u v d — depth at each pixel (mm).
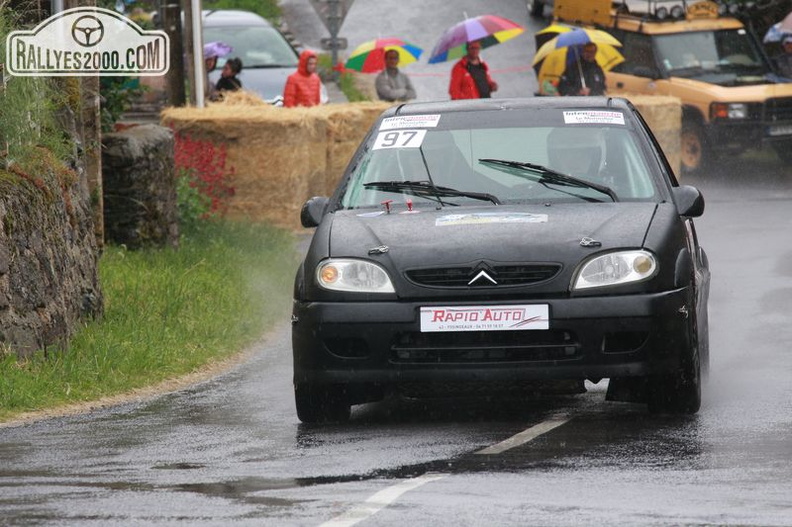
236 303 46219
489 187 30453
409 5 144000
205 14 96562
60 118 43938
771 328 40281
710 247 59719
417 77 123875
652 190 30172
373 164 31562
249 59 91625
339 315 27344
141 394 34031
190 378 36375
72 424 29531
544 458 24031
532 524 19328
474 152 31188
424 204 30375
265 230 65562
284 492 21672
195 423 29250
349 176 31531
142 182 55281
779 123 86875
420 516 19844
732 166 92688
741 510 19984
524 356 26953
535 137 31359
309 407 28375
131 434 28031
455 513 19984
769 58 94312
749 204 75500
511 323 26859
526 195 30234
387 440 26359
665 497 20859
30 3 43625
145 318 41531
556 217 28609
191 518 20047
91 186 50250
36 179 37531
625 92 90438
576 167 30719
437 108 32656
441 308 27031
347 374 27375
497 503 20562
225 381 35312
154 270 50375
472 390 28984
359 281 27531
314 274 27938
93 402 32812
